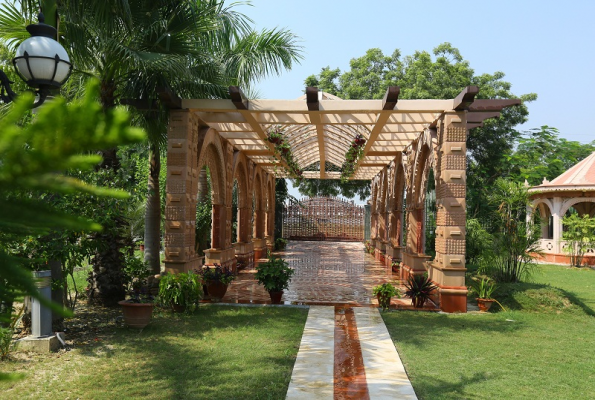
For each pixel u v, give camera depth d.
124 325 6.98
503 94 23.52
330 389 4.58
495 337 6.76
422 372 5.16
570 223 18.55
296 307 8.65
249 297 9.52
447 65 22.86
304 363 5.38
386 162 16.78
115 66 7.71
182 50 8.11
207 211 15.52
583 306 9.04
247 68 9.09
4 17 7.00
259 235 18.95
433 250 16.14
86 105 0.58
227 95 9.43
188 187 8.94
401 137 11.82
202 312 8.09
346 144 13.45
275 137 10.95
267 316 7.85
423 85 22.12
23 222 0.61
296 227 29.66
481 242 15.23
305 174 19.86
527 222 11.40
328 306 8.77
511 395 4.50
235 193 19.52
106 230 6.88
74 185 0.67
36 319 5.64
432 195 16.92
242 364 5.29
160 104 8.74
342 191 29.86
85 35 7.17
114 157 7.82
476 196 22.09
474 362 5.55
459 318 8.00
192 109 8.74
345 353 5.85
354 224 29.44
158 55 7.25
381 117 8.92
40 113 0.55
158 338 6.33
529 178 25.69
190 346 6.00
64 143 0.55
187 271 8.88
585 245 18.16
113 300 8.41
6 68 7.22
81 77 8.33
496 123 23.44
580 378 5.04
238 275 13.44
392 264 14.19
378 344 6.27
